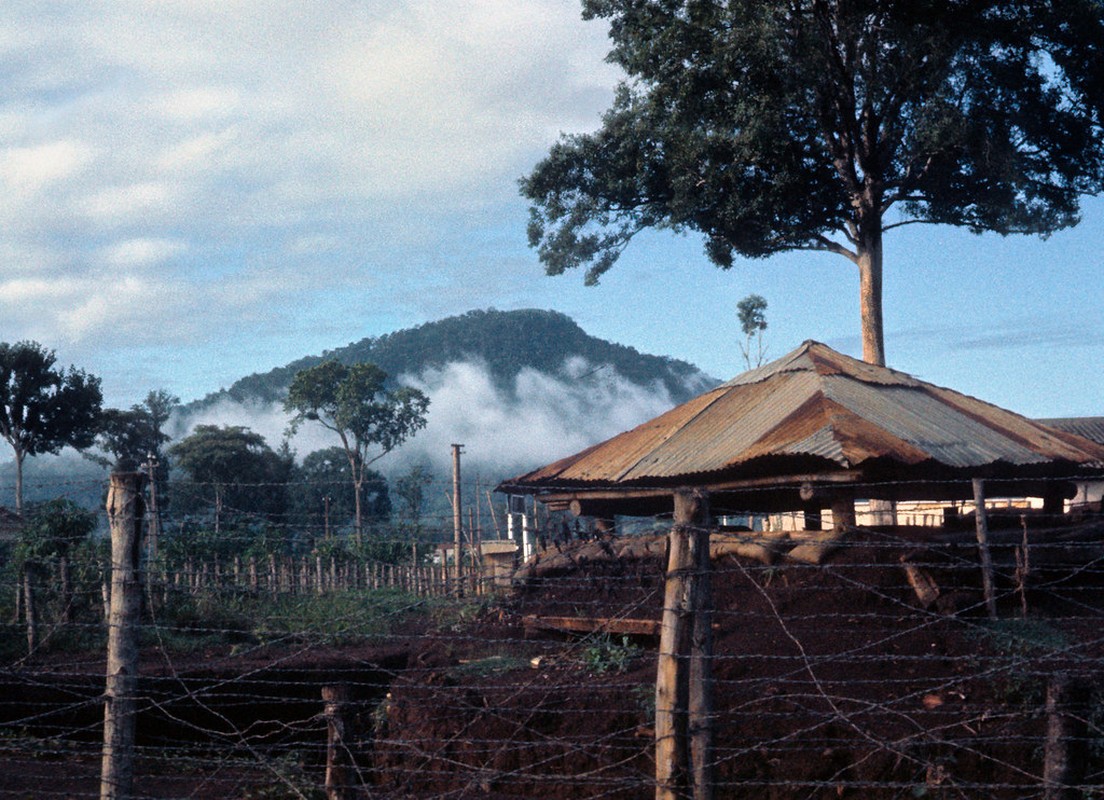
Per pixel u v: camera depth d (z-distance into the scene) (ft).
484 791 27.17
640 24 92.73
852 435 39.93
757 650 30.07
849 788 24.57
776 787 24.94
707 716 17.44
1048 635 29.76
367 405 238.68
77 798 24.89
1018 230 92.12
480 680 32.55
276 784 26.37
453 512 56.49
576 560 40.75
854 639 29.99
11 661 43.62
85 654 45.68
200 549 53.42
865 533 35.27
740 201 89.45
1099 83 85.51
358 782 23.08
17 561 49.85
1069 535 35.81
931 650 29.19
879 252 92.38
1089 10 80.84
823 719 26.04
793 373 49.98
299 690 37.93
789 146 89.35
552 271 103.91
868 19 84.79
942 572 33.14
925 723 25.49
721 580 35.29
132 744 19.15
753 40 83.56
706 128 89.66
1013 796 23.43
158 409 225.15
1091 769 22.43
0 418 164.45
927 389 49.34
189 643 46.96
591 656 32.50
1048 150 88.53
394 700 31.53
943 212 93.45
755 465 41.55
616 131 98.63
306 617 49.01
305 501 193.57
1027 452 42.68
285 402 244.01
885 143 90.58
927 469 39.32
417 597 49.52
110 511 19.47
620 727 27.63
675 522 17.84
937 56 83.87
